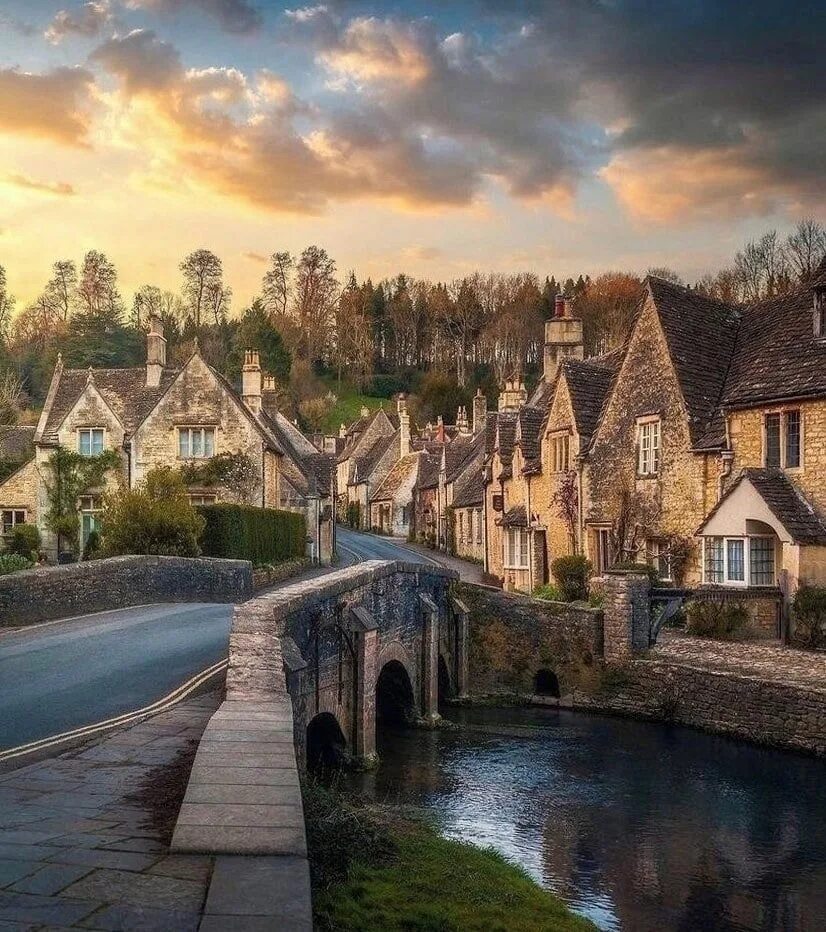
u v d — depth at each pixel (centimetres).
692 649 2327
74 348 10012
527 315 13188
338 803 996
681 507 2731
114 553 2920
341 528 8456
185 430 4291
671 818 1474
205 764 698
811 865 1282
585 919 1039
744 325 3062
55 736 1034
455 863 1087
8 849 594
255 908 459
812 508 2366
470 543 5219
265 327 10600
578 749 1939
